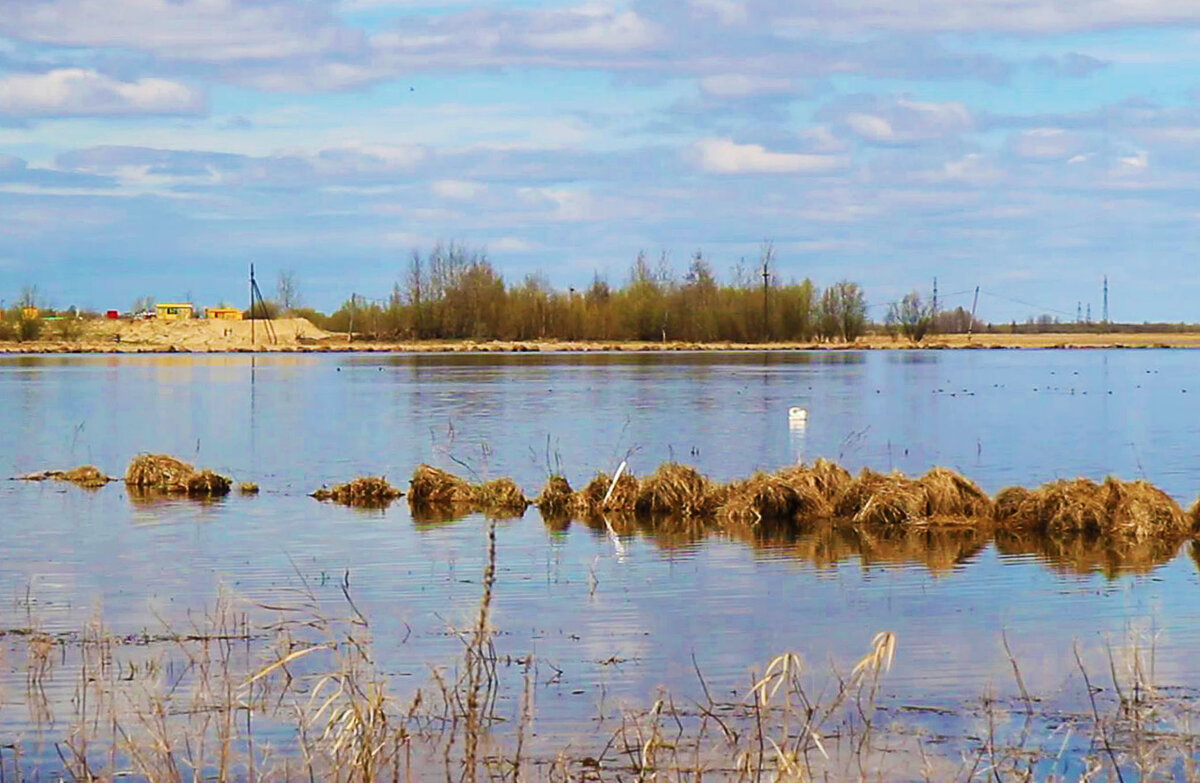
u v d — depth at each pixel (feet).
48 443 199.41
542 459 172.86
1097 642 75.00
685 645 74.69
